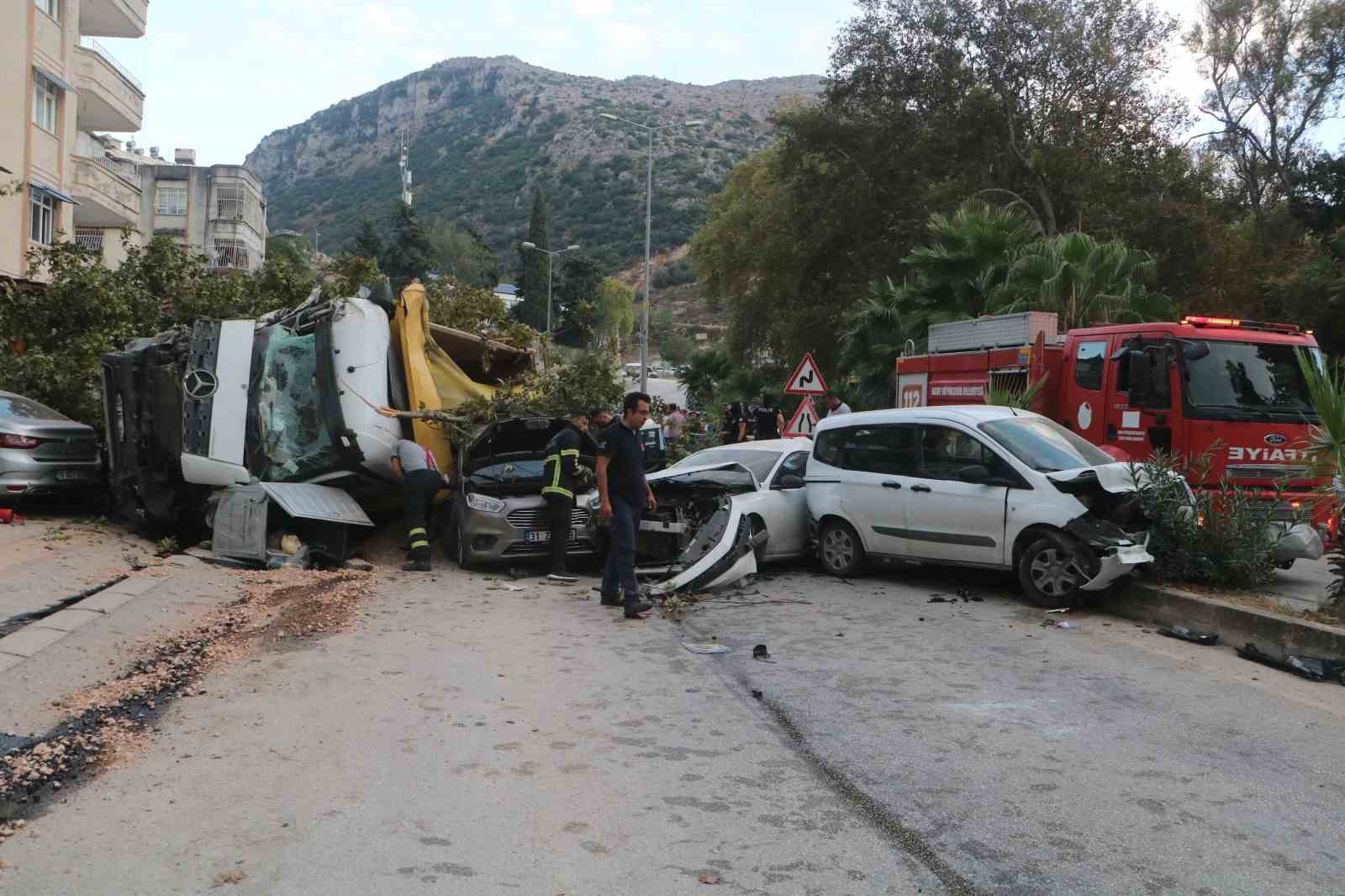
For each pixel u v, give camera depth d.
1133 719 5.67
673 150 164.25
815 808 4.36
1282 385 10.43
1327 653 6.80
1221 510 8.59
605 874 3.69
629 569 8.67
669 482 10.77
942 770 4.84
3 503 12.95
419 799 4.39
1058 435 9.63
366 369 11.38
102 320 15.55
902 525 9.81
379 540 12.30
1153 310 18.36
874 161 29.45
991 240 21.03
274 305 15.58
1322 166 34.25
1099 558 8.32
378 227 178.50
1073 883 3.67
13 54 23.31
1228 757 5.04
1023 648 7.38
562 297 89.50
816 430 10.93
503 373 14.45
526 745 5.16
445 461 11.80
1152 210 25.36
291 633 7.61
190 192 45.59
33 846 3.85
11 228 23.22
